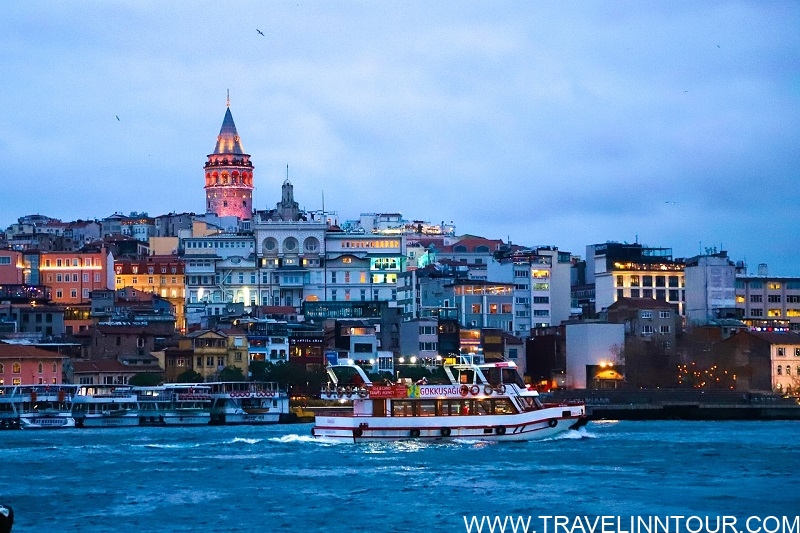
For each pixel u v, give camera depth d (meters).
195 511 155.50
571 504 158.75
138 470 190.25
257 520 149.75
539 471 185.75
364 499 162.25
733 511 154.88
